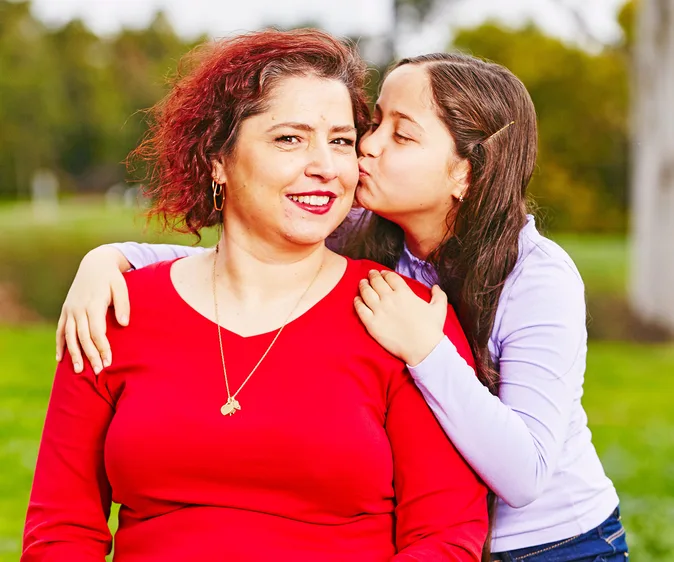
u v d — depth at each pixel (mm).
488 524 2201
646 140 11320
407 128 2291
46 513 2068
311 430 1903
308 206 2021
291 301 2057
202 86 2111
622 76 19875
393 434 2010
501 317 2254
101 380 2057
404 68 2352
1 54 24984
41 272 14586
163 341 2039
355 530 1948
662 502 4793
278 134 1990
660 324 11180
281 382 1955
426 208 2342
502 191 2312
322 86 2020
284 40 2051
